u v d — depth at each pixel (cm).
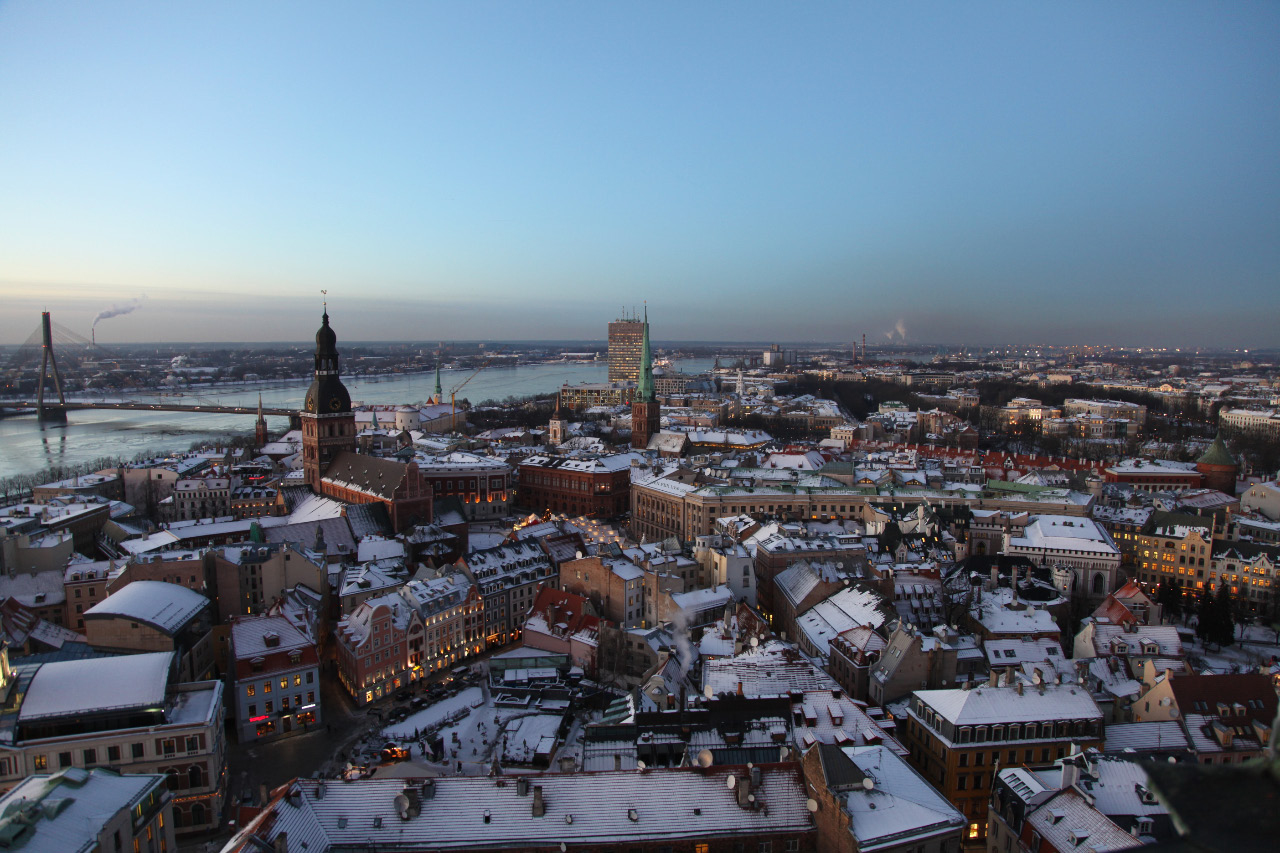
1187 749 11512
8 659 13012
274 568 18988
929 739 11906
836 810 8481
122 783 9225
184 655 15462
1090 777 9544
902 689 13788
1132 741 11706
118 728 11731
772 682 12700
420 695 16475
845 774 8856
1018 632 16012
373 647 16100
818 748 9081
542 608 18762
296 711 14988
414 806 8688
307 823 8406
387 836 8462
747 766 9331
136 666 12425
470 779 9094
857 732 10956
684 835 8656
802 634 17175
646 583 18975
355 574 19938
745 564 19812
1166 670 12544
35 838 7844
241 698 14425
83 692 11838
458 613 18175
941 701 11981
